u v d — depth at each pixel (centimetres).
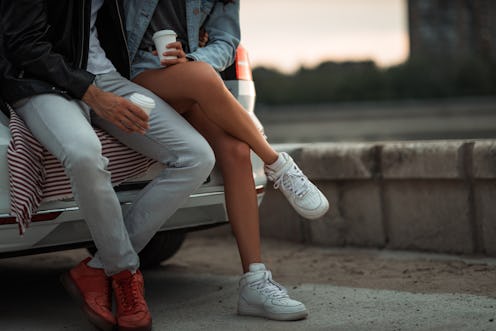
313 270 427
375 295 352
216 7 352
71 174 281
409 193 458
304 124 1653
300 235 511
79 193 283
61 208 302
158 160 317
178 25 341
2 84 297
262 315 317
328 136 1586
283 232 521
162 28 338
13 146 287
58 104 291
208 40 353
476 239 437
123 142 320
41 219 297
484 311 313
